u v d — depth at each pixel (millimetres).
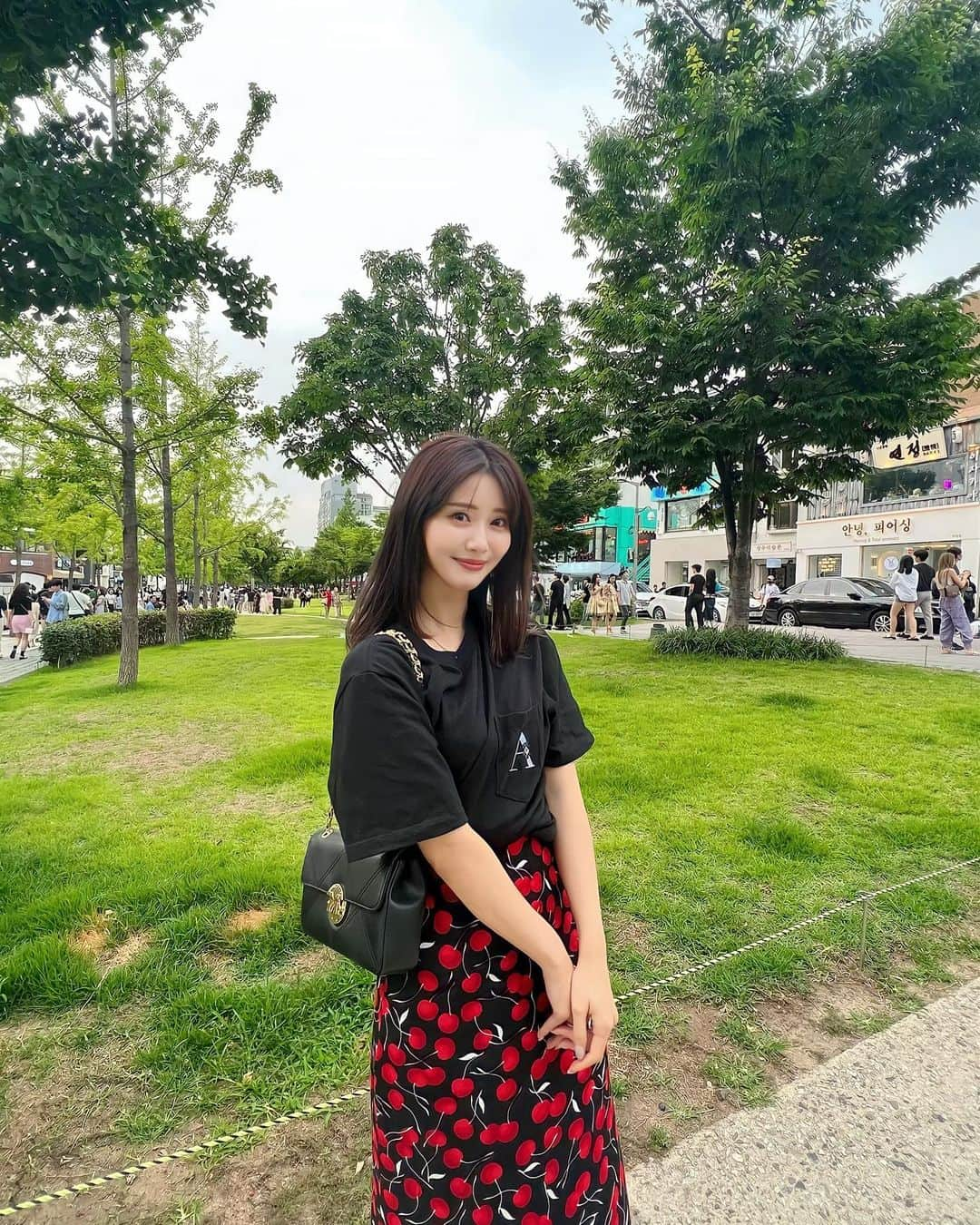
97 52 2260
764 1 8945
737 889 3115
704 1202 1622
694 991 2422
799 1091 1968
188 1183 1664
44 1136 1785
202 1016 2211
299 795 4422
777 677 8422
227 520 25062
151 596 32750
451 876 965
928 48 7824
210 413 9516
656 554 36531
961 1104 1911
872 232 9016
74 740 6031
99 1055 2066
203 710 7184
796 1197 1633
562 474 18516
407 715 969
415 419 12414
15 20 1967
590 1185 1141
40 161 2260
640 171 9945
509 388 13023
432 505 1073
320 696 7914
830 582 19156
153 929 2756
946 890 3100
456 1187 1056
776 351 8758
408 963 999
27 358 8164
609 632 16922
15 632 15164
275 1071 2006
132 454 8875
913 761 4883
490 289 12633
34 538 26484
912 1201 1622
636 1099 1938
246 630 20766
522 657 1181
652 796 4262
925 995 2428
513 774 1079
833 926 2818
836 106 8312
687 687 7809
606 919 2883
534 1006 1080
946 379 8766
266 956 2570
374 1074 1131
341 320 13688
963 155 8531
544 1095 1085
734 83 8312
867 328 8383
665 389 9938
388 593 1107
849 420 8875
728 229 9414
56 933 2684
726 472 10852
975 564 22094
